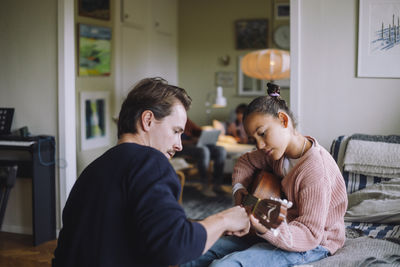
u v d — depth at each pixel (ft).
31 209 12.99
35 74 12.75
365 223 8.64
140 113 4.26
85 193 4.08
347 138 9.90
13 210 13.19
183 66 26.03
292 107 10.75
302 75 10.71
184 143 19.84
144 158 4.02
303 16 10.61
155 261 3.70
